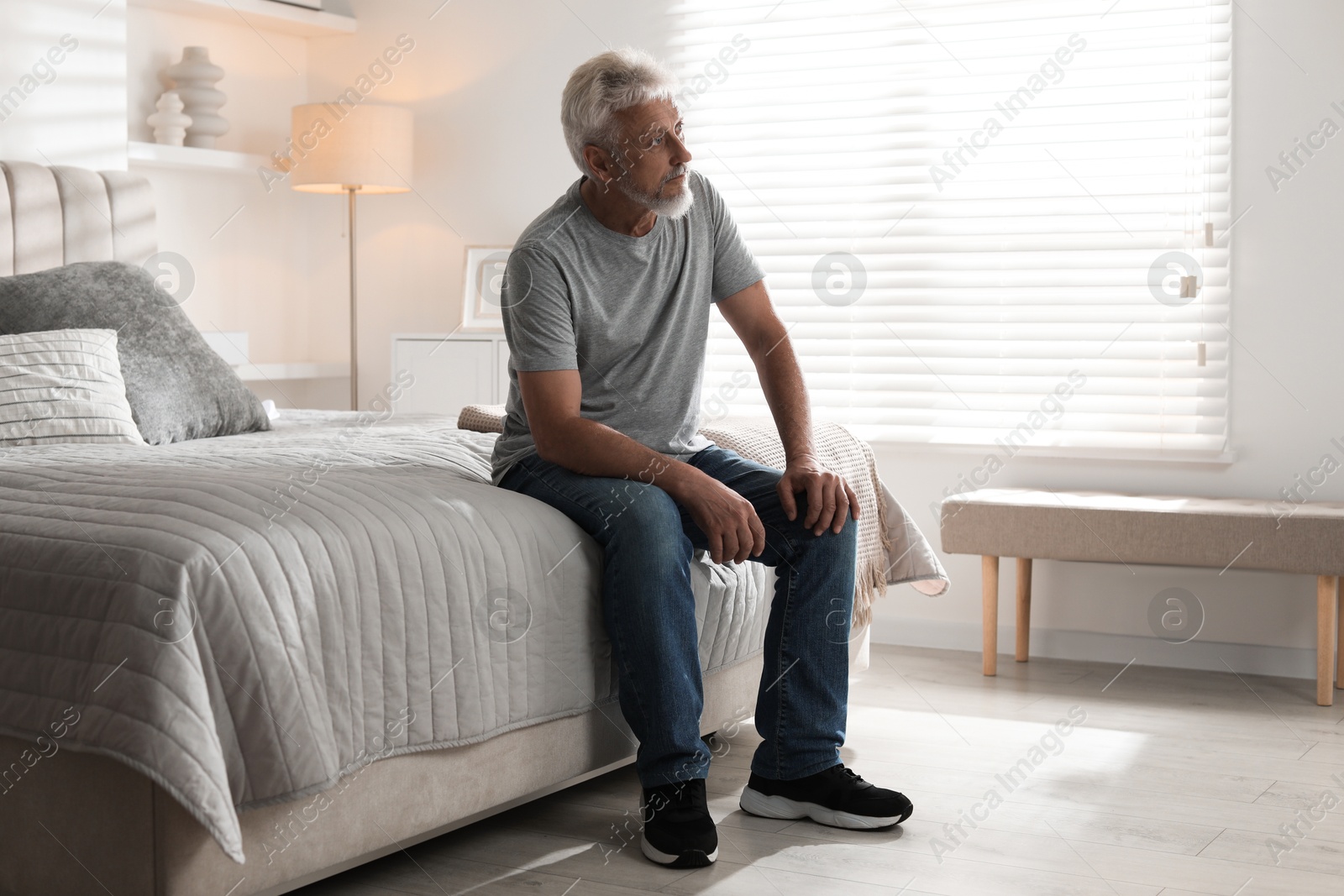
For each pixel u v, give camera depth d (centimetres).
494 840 188
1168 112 338
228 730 138
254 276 452
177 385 261
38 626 142
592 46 416
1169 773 228
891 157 373
